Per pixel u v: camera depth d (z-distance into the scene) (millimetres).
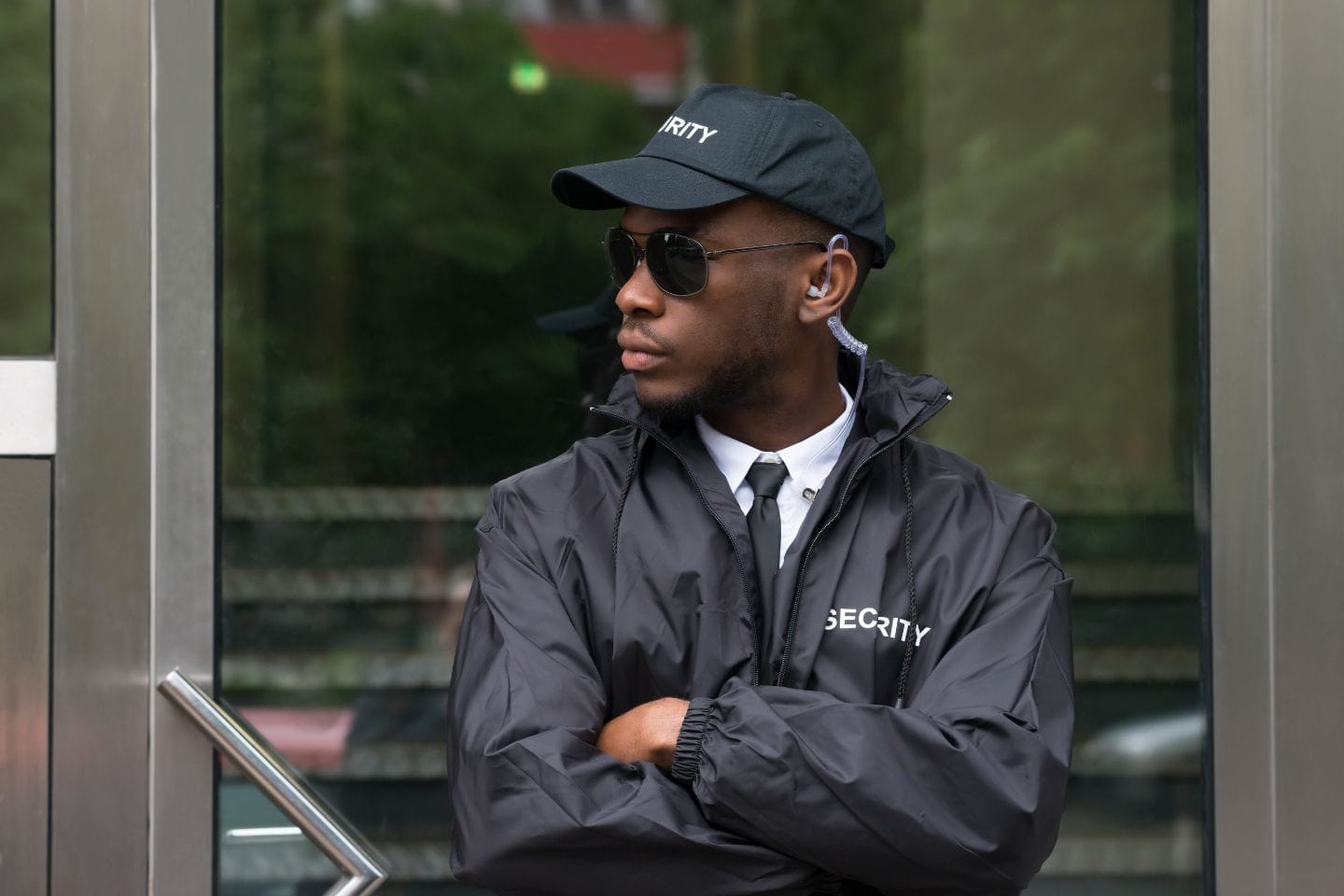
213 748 2629
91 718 2609
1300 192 2723
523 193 3113
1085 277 3213
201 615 2654
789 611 1712
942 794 1558
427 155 3064
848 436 1827
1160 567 2932
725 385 1728
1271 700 2730
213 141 2668
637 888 1572
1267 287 2732
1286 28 2721
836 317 1772
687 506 1758
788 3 3367
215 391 2686
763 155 1692
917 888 1579
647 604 1712
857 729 1566
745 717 1566
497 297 3059
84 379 2617
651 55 3299
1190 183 2959
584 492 1796
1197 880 2842
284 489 2832
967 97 3328
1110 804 2867
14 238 2627
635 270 1727
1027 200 3273
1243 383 2740
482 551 1812
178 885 2621
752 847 1562
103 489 2621
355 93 3012
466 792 1631
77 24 2625
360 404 2930
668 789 1580
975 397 3273
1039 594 1743
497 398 3035
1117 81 3182
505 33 3150
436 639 2887
